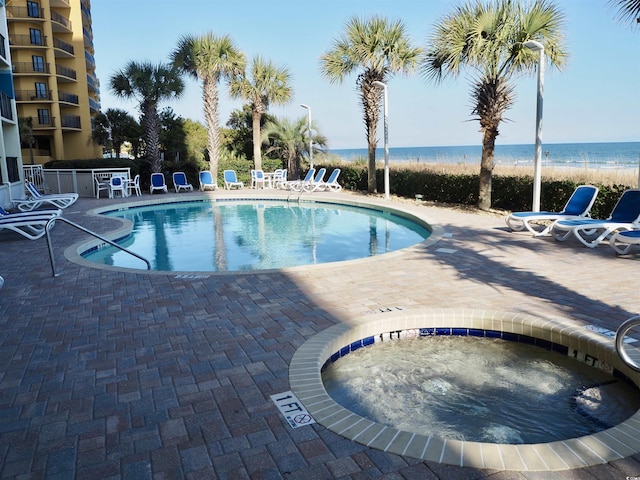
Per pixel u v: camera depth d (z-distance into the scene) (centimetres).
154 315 509
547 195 1221
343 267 711
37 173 2255
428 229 1137
